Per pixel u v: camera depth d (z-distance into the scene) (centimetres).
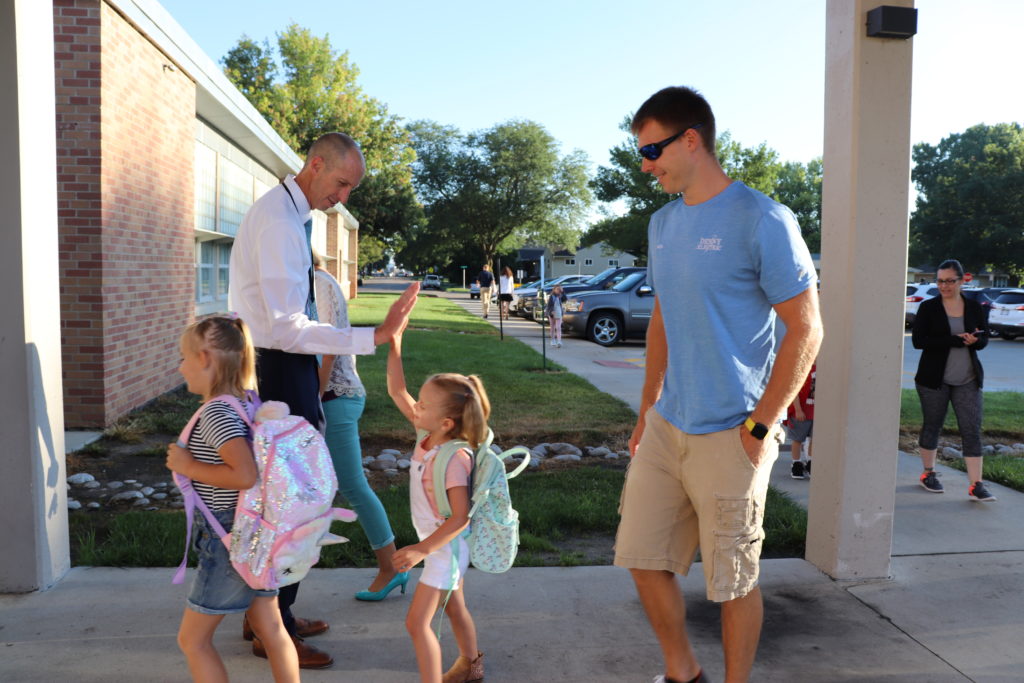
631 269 2011
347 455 353
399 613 356
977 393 567
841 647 329
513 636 336
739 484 251
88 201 714
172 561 408
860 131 372
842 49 379
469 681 296
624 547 268
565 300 1769
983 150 7256
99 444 680
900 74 374
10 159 340
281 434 236
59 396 385
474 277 8731
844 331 388
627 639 335
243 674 298
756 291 253
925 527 497
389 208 5381
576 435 755
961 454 729
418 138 7200
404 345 1477
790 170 9225
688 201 265
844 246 384
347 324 362
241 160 1623
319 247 2688
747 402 253
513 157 7044
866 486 397
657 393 303
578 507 511
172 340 956
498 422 805
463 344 1543
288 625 305
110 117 735
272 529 229
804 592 385
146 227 848
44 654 308
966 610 367
